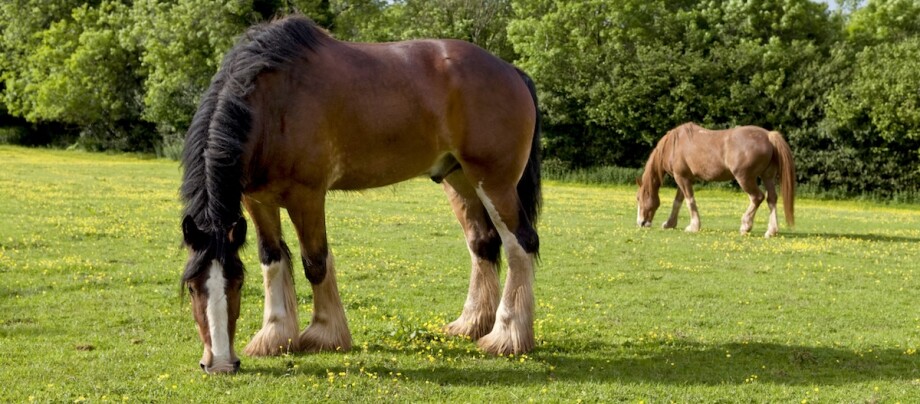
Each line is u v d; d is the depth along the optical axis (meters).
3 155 40.72
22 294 9.05
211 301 5.61
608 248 14.49
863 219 22.67
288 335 6.71
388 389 5.77
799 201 33.94
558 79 41.91
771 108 38.34
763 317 9.01
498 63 7.11
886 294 10.59
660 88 39.66
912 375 6.55
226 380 5.78
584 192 31.88
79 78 49.56
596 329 8.12
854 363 6.92
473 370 6.39
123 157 46.88
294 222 6.40
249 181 6.06
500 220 7.00
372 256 12.66
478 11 52.34
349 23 48.25
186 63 45.62
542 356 6.90
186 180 5.78
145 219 16.33
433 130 6.72
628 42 45.16
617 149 41.66
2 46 56.38
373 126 6.44
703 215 22.42
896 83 33.59
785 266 12.92
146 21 46.69
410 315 8.62
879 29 48.50
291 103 6.12
